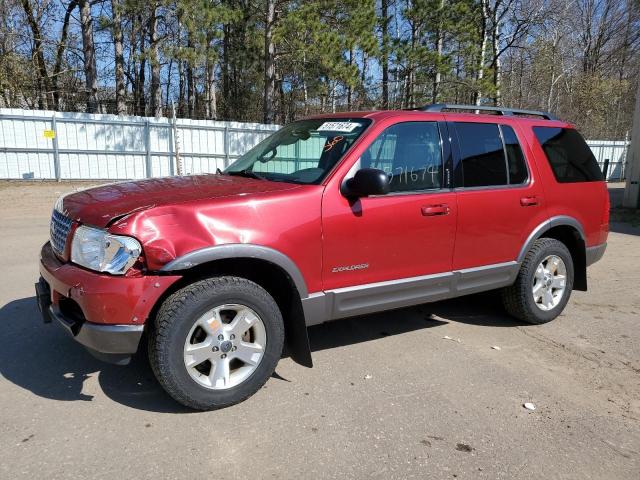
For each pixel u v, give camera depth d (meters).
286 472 2.71
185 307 3.04
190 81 34.19
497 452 2.94
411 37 23.61
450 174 4.17
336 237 3.55
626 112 38.47
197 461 2.77
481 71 23.16
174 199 3.20
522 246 4.66
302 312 3.48
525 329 4.91
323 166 3.71
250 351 3.34
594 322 5.15
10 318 4.71
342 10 19.91
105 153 18.25
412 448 2.95
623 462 2.89
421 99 24.66
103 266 2.95
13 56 22.41
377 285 3.79
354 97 29.31
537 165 4.75
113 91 32.47
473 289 4.40
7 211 11.78
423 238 3.98
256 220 3.24
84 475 2.62
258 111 31.97
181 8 17.83
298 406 3.37
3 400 3.32
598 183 5.27
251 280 3.51
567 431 3.18
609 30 40.38
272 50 21.84
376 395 3.54
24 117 16.86
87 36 23.55
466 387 3.71
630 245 9.08
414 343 4.48
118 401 3.35
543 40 34.41
